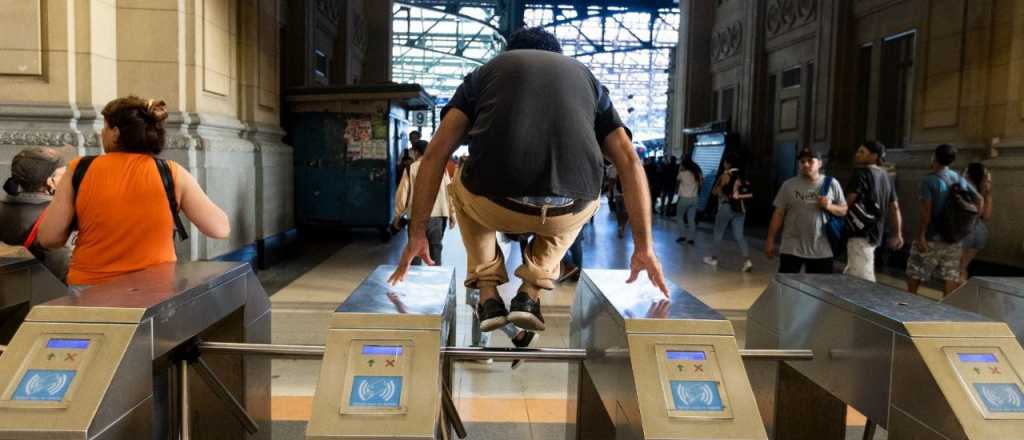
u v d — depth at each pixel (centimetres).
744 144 1825
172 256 291
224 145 773
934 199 652
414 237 240
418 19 3150
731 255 1129
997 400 196
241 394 289
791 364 299
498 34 2902
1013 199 837
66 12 615
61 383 182
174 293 220
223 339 286
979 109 925
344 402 188
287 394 434
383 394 190
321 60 1600
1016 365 204
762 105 1791
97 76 646
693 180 1268
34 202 359
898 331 215
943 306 238
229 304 266
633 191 241
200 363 249
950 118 974
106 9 666
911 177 1038
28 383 181
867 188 584
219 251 767
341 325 204
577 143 219
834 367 254
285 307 679
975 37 927
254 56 901
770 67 1761
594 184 225
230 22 838
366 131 1202
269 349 242
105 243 272
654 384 197
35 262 295
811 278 294
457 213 262
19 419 175
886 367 222
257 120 920
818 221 600
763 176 1775
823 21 1405
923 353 205
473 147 224
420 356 199
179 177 287
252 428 267
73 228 279
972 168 694
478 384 461
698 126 2108
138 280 241
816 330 268
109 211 270
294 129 1216
